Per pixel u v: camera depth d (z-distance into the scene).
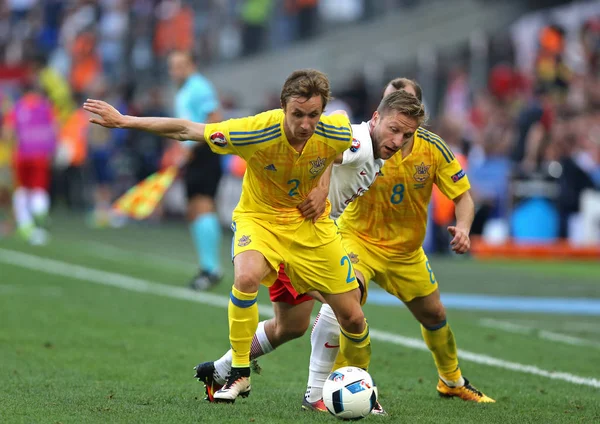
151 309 32.59
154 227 67.06
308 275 18.30
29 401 18.39
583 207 54.84
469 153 58.22
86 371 22.27
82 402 18.41
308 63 81.62
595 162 55.31
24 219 54.78
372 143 18.72
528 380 22.73
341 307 18.33
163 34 91.69
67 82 93.12
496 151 55.94
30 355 24.00
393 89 20.42
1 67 81.75
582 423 17.84
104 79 89.50
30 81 55.44
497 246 54.12
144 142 71.81
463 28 70.00
